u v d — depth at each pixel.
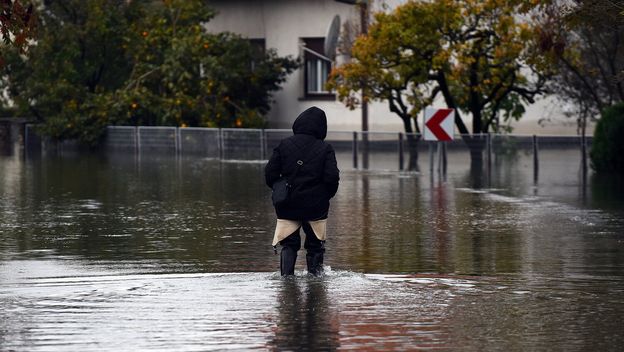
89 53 79.94
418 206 39.75
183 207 39.47
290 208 23.47
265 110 80.62
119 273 24.25
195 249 28.42
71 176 54.91
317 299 20.92
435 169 60.28
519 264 25.64
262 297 21.11
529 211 37.84
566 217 35.91
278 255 27.31
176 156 72.62
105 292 21.67
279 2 81.44
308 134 23.78
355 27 68.88
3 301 20.72
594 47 54.09
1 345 17.11
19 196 43.84
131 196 43.84
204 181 51.56
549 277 23.70
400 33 58.75
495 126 68.75
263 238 30.73
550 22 45.59
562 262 25.97
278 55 81.69
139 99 76.12
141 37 78.75
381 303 20.52
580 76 55.09
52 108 79.06
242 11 83.00
